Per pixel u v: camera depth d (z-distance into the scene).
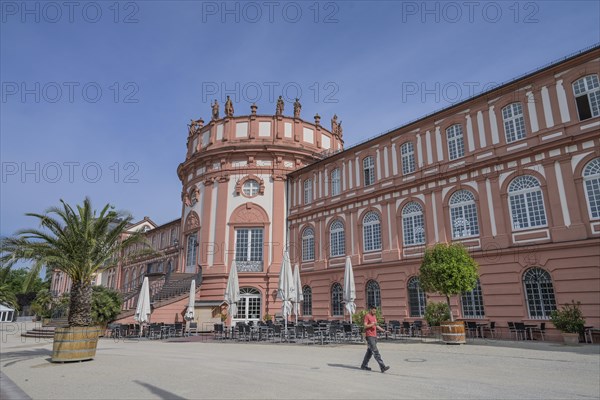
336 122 35.69
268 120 31.83
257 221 29.58
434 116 21.83
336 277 25.47
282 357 12.62
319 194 28.22
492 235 18.45
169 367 10.79
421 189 21.80
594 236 15.49
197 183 32.28
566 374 8.84
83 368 11.08
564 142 16.64
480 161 19.38
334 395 7.09
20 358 14.27
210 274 28.62
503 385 7.78
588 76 16.67
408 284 21.61
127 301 32.59
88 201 14.14
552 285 16.23
